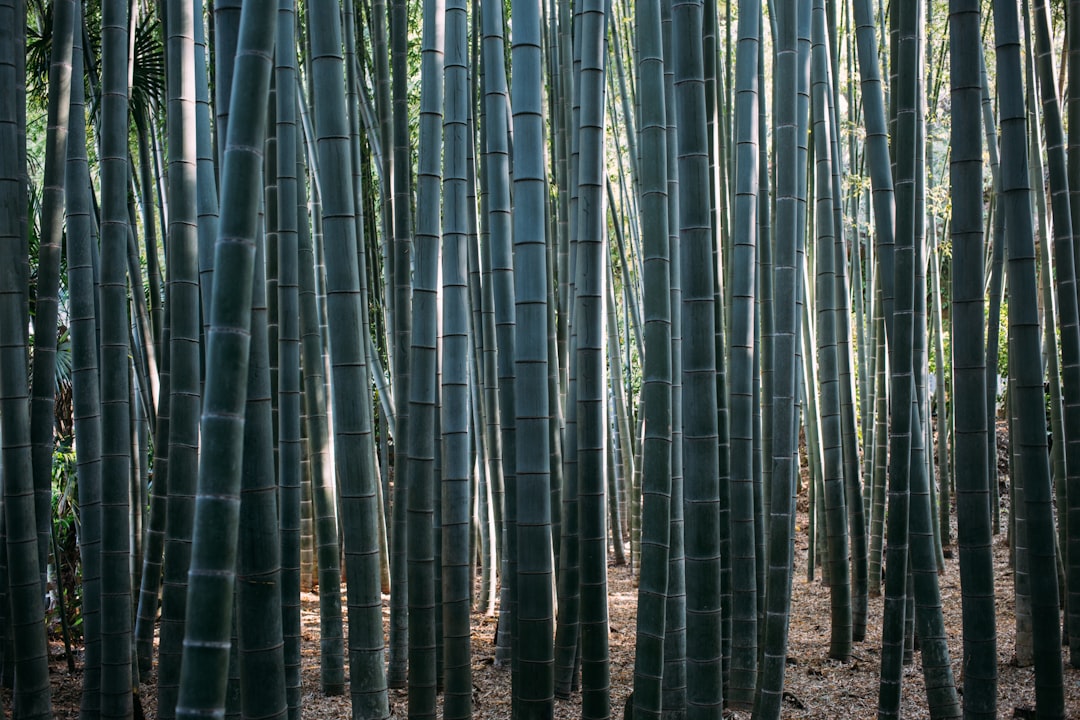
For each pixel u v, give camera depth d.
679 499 3.42
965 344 2.75
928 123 7.83
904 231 3.19
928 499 3.59
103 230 3.41
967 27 2.66
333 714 4.33
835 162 5.68
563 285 5.14
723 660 4.13
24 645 3.10
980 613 2.79
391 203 5.38
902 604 3.38
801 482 10.37
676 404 3.75
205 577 1.75
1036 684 2.96
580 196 3.18
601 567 3.22
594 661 3.21
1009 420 6.12
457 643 3.53
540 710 2.99
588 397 3.21
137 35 5.04
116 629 3.42
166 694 3.11
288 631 3.52
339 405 2.92
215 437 1.76
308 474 7.00
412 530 3.50
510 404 3.90
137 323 5.62
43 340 3.58
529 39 2.88
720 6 8.19
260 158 1.82
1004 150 2.81
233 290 1.78
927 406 6.64
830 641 5.15
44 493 3.69
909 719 4.03
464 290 3.51
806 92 3.81
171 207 2.93
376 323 6.96
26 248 3.56
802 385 7.03
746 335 3.45
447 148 3.44
